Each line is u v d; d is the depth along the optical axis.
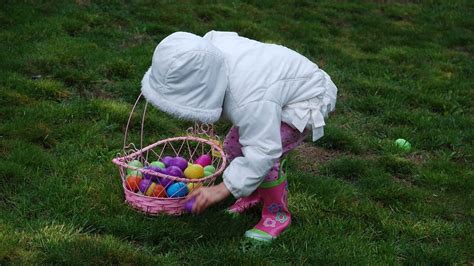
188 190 3.44
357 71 6.47
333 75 6.21
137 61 5.73
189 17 7.23
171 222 3.34
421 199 4.06
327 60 6.72
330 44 7.25
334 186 4.04
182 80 2.80
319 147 4.77
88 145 4.16
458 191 4.26
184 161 3.74
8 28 5.98
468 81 6.51
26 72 5.23
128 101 5.04
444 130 5.20
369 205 3.85
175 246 3.22
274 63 3.07
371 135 5.09
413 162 4.67
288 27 7.55
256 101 2.94
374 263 3.22
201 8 7.57
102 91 5.14
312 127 3.11
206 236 3.30
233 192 3.04
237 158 3.06
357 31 7.92
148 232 3.25
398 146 4.81
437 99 5.81
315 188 3.96
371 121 5.33
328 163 4.52
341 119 5.30
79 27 6.36
